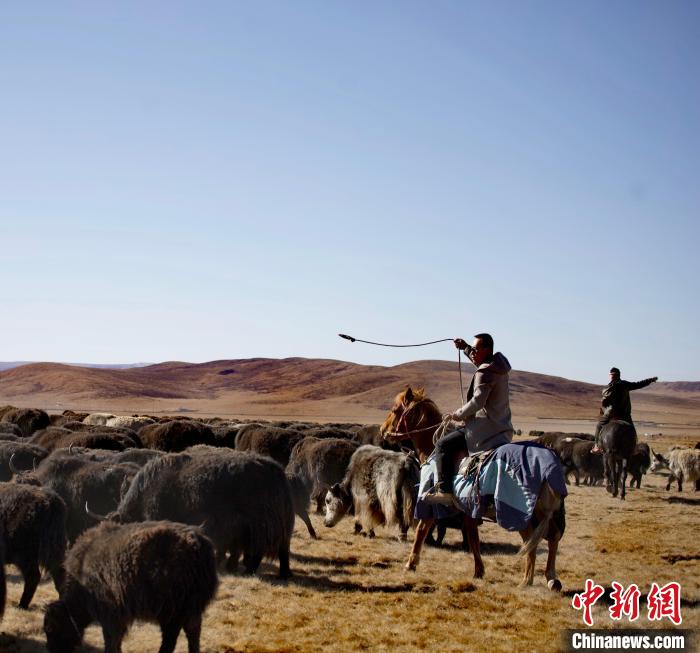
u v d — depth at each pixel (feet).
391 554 45.24
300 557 44.04
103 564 25.82
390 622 31.24
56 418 120.98
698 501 76.89
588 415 559.38
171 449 81.87
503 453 34.86
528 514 33.50
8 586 35.55
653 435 294.87
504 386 36.42
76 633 26.81
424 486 38.68
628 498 77.66
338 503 51.24
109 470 42.65
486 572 40.27
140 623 29.78
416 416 43.39
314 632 29.63
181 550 24.90
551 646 28.63
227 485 37.09
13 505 32.48
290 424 129.29
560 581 38.45
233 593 34.50
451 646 28.40
